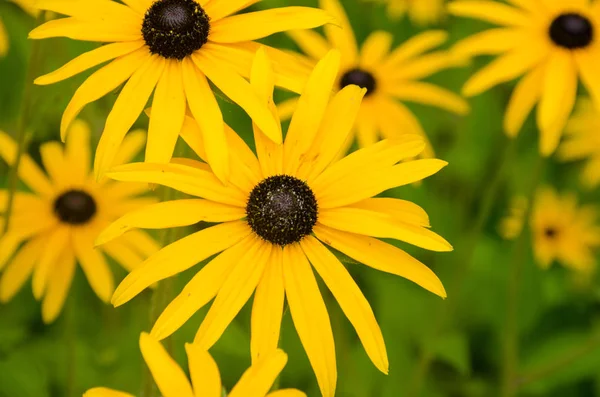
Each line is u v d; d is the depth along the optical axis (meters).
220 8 0.43
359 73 0.54
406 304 0.58
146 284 0.40
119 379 0.52
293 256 0.41
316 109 0.42
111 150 0.41
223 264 0.41
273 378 0.38
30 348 0.52
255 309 0.41
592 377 0.59
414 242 0.40
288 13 0.42
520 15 0.52
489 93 0.62
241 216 0.41
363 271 0.58
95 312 0.56
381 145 0.42
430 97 0.55
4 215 0.50
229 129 0.42
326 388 0.40
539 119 0.50
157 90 0.42
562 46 0.51
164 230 0.43
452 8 0.52
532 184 0.51
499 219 0.62
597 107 0.50
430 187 0.60
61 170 0.52
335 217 0.41
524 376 0.52
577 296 0.60
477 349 0.60
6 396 0.49
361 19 0.64
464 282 0.59
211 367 0.38
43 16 0.45
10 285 0.51
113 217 0.51
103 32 0.42
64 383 0.52
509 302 0.52
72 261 0.51
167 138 0.41
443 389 0.58
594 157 0.61
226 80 0.41
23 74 0.57
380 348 0.40
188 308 0.40
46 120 0.53
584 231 0.61
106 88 0.42
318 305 0.41
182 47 0.42
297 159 0.42
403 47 0.55
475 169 0.60
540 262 0.60
